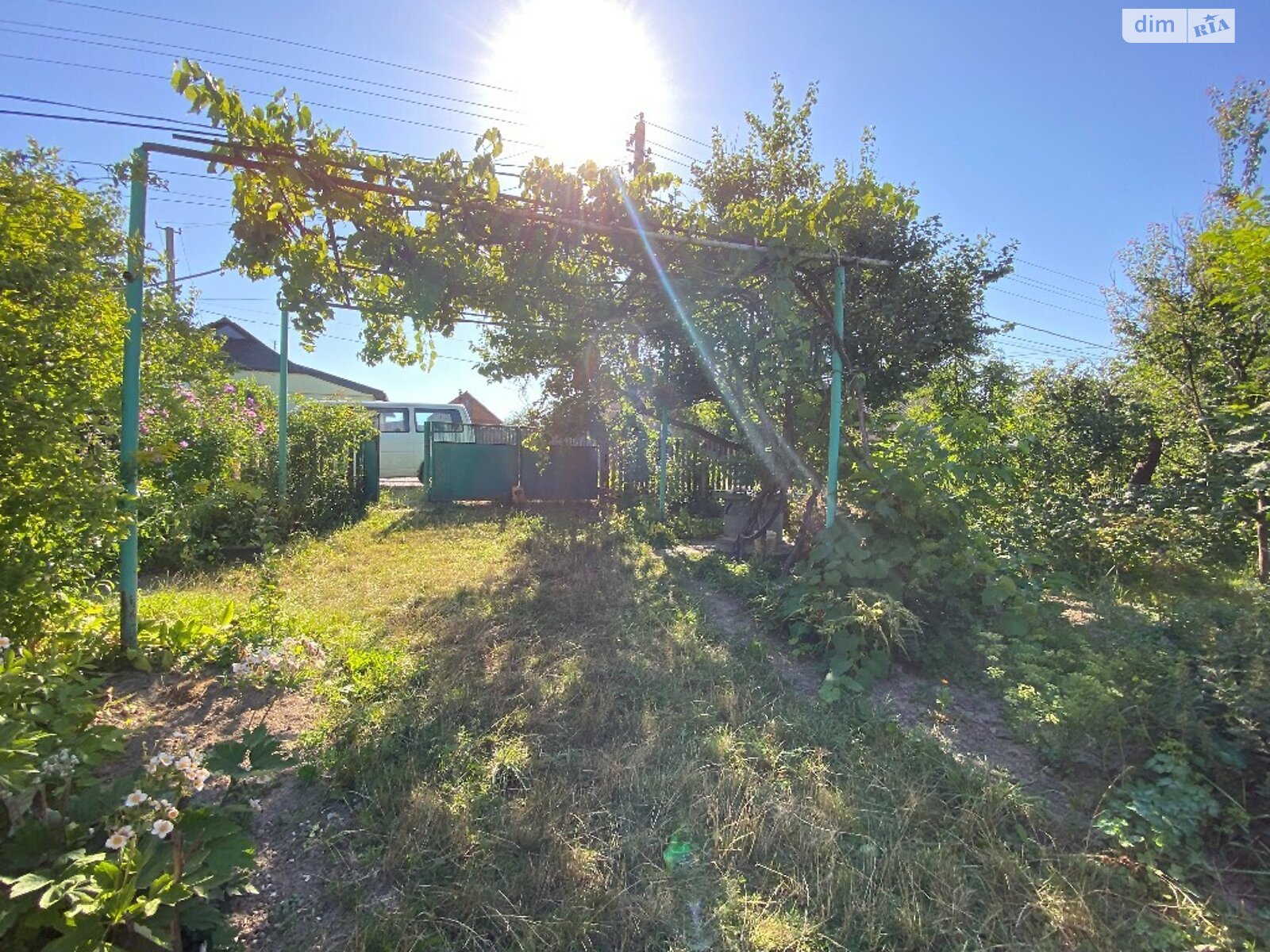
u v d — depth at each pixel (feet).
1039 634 12.12
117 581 12.80
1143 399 25.13
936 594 12.97
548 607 14.84
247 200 10.81
